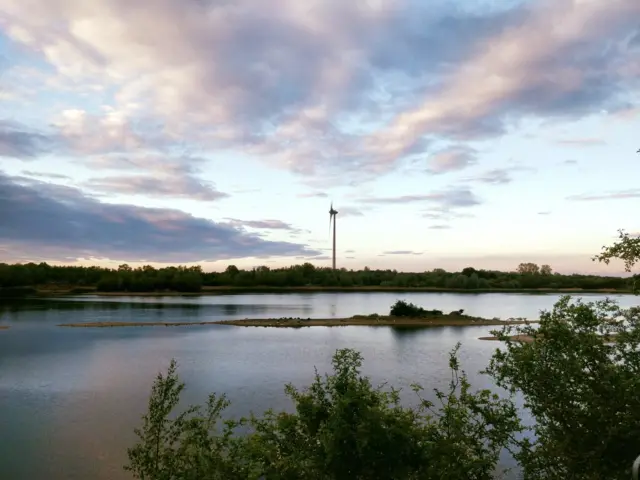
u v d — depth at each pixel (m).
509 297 199.00
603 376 8.48
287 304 140.75
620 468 7.86
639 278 10.27
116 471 18.41
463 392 9.45
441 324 82.19
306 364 41.59
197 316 94.94
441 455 7.99
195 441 9.80
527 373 8.95
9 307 116.94
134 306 123.81
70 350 50.16
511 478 16.33
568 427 8.46
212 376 36.16
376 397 8.11
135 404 27.98
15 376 36.44
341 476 7.15
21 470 18.52
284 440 8.34
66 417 25.38
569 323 9.34
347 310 115.88
